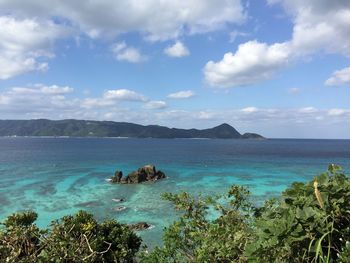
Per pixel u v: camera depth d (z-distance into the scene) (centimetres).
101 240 833
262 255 407
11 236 783
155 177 5731
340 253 352
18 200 3953
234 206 847
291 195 445
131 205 3741
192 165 8275
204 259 603
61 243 748
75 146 18175
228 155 12069
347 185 417
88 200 4022
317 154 12925
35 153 12244
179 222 777
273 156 11644
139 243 970
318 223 385
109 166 8081
